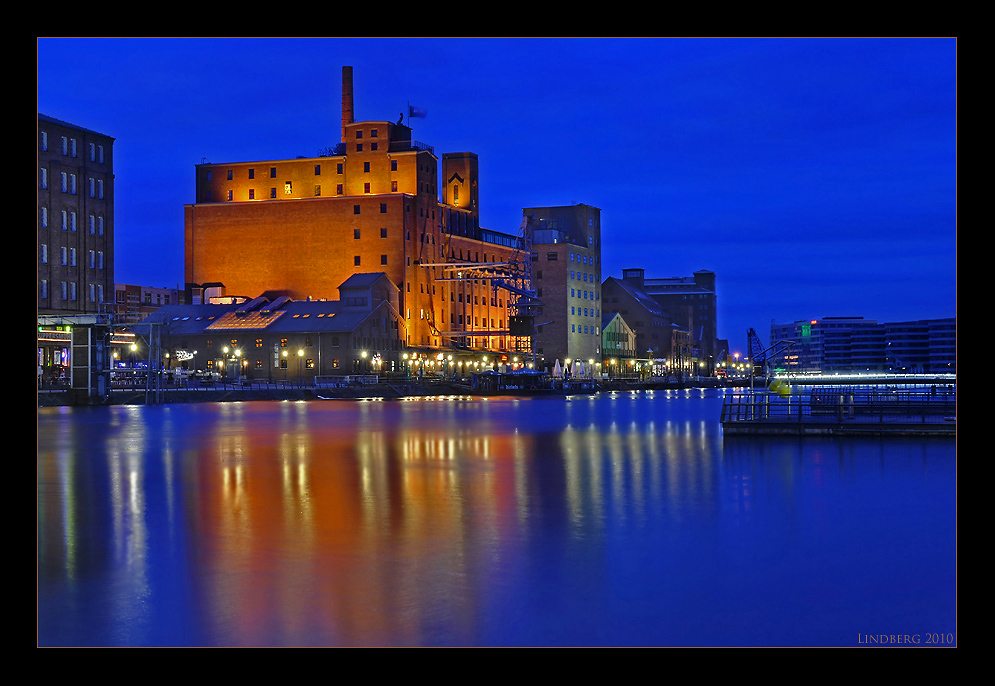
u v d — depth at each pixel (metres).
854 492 30.44
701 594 17.69
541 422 74.50
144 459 43.34
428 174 181.50
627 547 21.92
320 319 146.12
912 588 18.06
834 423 51.34
